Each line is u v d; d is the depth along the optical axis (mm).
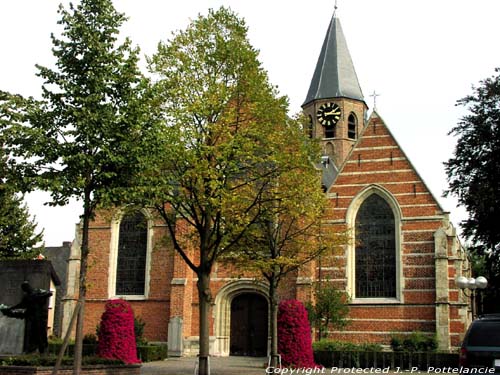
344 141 58125
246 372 28609
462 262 42906
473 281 27500
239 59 24469
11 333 27484
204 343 23312
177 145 21906
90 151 19438
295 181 25172
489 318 17016
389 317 37906
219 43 24453
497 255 34938
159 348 37812
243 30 25469
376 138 41031
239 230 23953
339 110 58531
